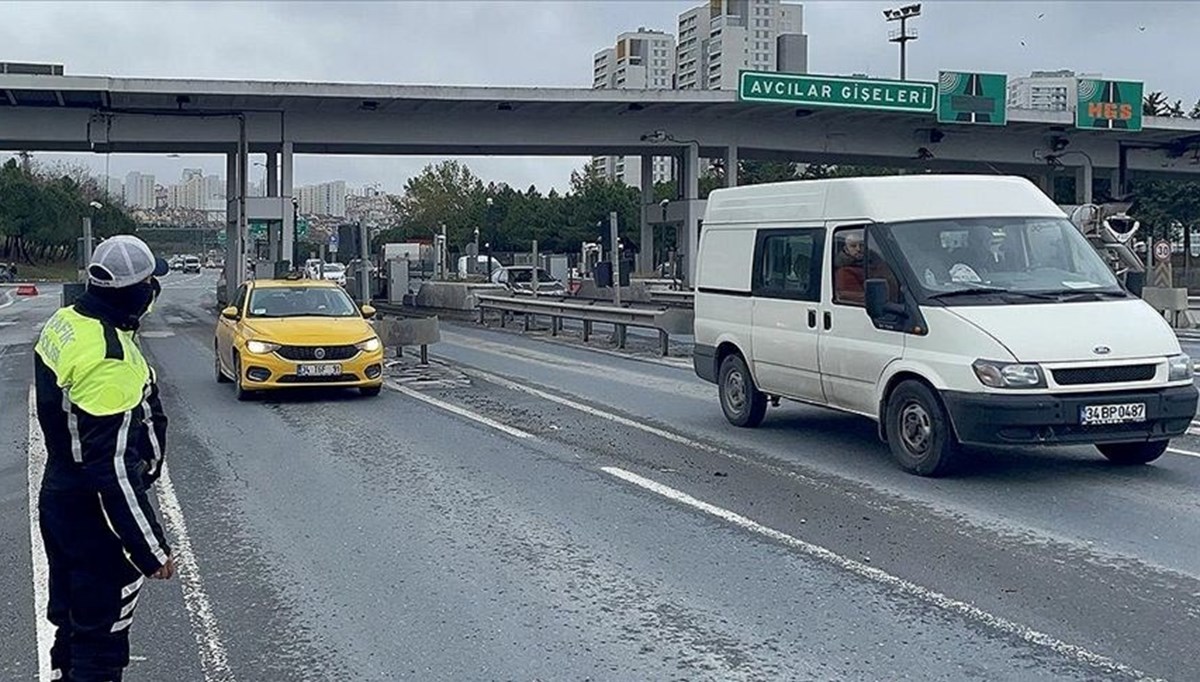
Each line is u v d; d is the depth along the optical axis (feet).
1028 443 28.81
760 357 38.63
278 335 49.26
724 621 20.13
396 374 59.26
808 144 131.75
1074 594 21.31
